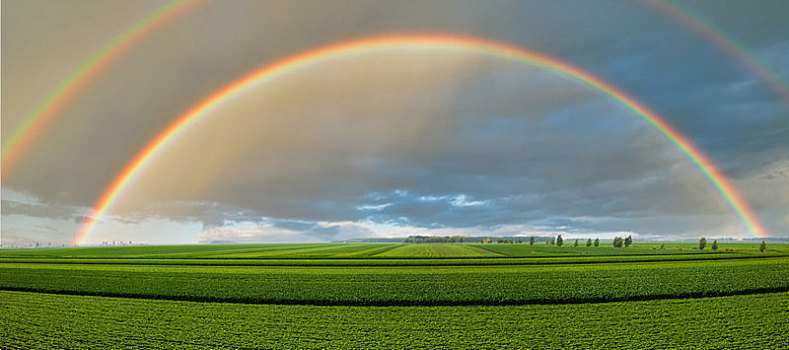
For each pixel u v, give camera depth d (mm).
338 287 39906
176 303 33125
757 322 25703
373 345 22578
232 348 21984
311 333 24656
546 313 28797
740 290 34531
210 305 32219
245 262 77312
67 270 58781
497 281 43312
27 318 28094
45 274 52750
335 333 24609
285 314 29078
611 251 121875
